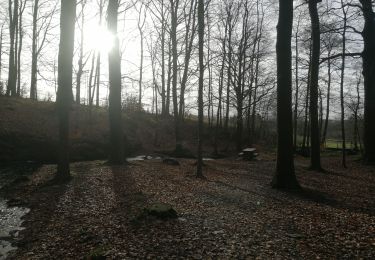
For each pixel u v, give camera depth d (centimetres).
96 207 1002
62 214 944
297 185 1288
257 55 3138
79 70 3109
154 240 725
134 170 1669
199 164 1564
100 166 1786
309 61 2978
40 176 1531
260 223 845
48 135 2392
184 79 2809
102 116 3070
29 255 685
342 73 2109
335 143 4731
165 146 3081
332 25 2019
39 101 3078
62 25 1374
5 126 2303
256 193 1212
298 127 4856
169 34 3070
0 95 2992
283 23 1278
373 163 2236
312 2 1909
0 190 1276
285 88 1288
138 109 3891
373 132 2289
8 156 2128
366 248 672
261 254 648
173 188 1274
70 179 1396
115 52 1877
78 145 2419
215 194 1183
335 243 702
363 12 2175
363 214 936
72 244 727
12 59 3212
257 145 3619
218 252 660
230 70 3056
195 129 3666
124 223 844
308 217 902
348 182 1505
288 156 1302
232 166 2100
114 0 1872
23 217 937
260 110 3712
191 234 760
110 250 670
